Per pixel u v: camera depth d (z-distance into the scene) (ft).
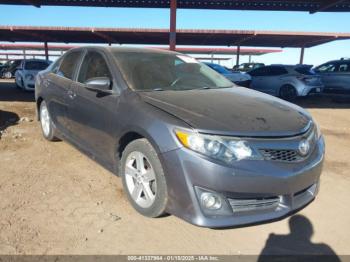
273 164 8.91
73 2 41.42
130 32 62.03
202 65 15.26
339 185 13.71
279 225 10.55
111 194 12.05
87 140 13.38
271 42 77.77
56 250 8.79
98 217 10.46
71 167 14.55
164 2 42.11
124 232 9.75
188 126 8.86
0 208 10.77
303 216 11.13
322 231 10.28
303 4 42.47
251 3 42.29
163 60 13.85
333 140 21.38
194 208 8.82
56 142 18.13
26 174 13.64
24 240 9.13
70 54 16.08
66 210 10.82
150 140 9.56
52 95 16.15
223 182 8.53
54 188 12.40
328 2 40.88
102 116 11.90
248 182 8.61
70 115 14.46
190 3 42.19
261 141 8.90
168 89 12.00
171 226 10.18
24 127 21.77
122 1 41.57
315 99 46.57
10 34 69.15
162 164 9.27
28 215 10.41
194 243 9.43
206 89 12.73
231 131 8.75
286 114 10.52
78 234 9.53
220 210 8.86
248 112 10.05
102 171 14.16
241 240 9.70
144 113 10.00
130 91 11.23
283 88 43.60
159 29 59.93
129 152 10.70
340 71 44.32
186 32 59.88
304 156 9.68
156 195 9.73
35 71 44.83
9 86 56.03
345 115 31.83
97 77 11.92
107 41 81.15
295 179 9.18
